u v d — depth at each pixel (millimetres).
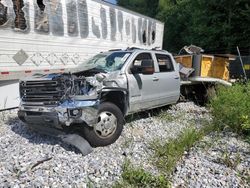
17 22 7699
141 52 6734
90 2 10102
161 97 7223
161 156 4727
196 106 9227
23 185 3654
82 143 4836
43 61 8562
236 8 21969
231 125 6316
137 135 5887
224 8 22672
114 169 4203
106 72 5742
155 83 6906
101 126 5137
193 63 9461
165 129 6340
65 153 4738
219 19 23312
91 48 10336
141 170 4000
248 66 11305
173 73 7762
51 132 5336
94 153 4828
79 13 9688
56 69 9008
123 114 6020
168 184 3727
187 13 30516
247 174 4113
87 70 5758
